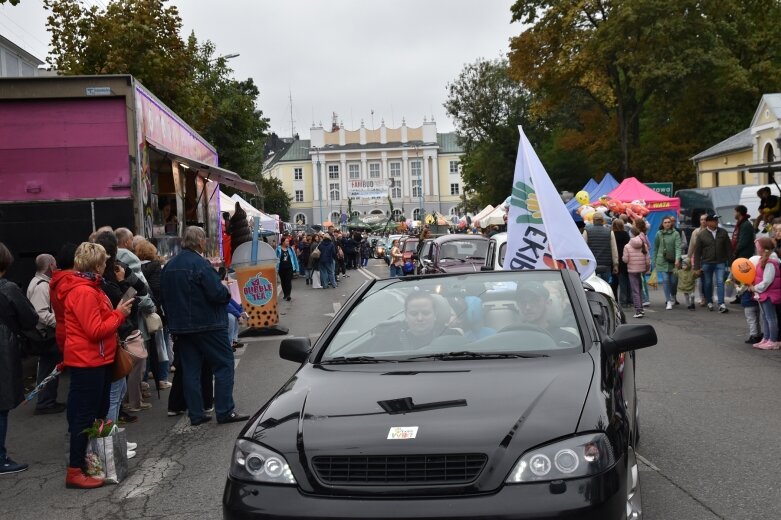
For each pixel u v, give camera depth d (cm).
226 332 795
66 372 1162
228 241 2288
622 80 4434
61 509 560
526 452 347
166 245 1315
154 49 2712
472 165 6644
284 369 1110
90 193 1134
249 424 403
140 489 594
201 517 523
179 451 699
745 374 928
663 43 3838
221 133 4431
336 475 354
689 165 4703
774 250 1101
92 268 623
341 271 3431
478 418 368
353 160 12950
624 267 1677
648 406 775
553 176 5803
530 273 531
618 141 4684
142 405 894
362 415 382
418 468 348
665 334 1277
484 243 1689
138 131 1145
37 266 867
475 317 491
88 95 1120
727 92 4344
